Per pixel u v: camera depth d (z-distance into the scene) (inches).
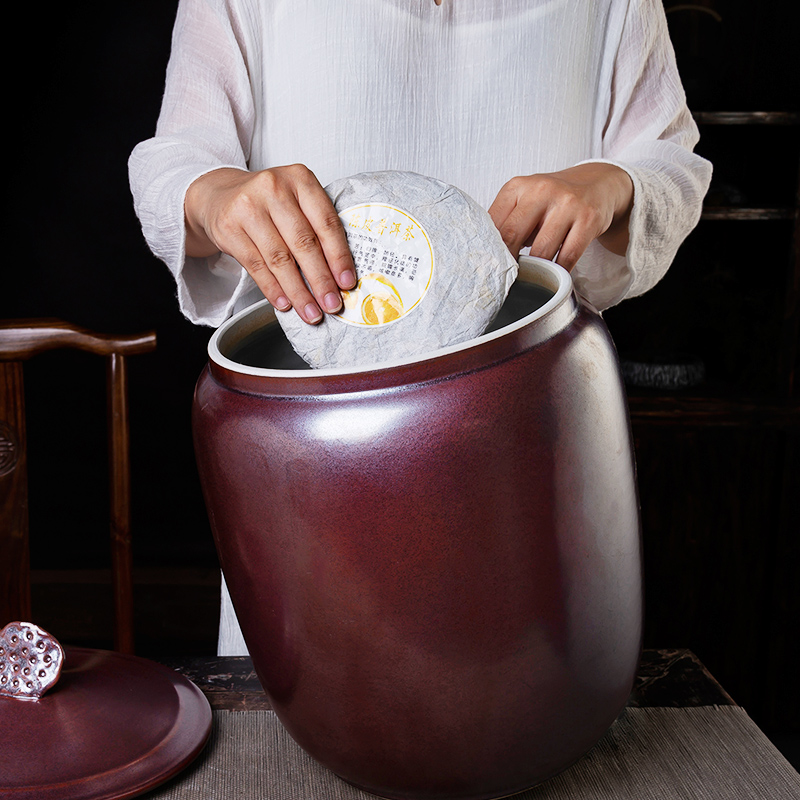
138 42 172.6
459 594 44.0
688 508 147.2
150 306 184.2
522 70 67.3
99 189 177.9
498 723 45.9
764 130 154.3
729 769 50.4
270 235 48.5
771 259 152.2
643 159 66.6
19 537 76.0
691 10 154.7
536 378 44.2
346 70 66.8
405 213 48.1
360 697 45.8
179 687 54.7
